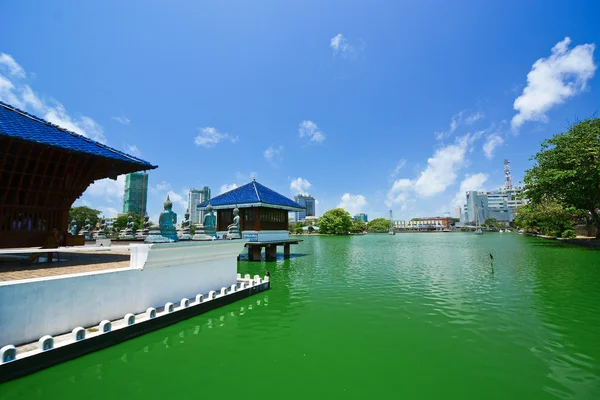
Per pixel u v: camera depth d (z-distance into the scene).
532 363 6.57
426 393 5.41
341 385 5.72
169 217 9.98
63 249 7.31
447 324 9.26
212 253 11.34
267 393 5.43
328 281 16.92
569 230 45.66
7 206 9.43
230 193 27.80
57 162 10.33
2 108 9.59
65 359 6.11
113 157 10.40
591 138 31.78
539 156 36.84
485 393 5.38
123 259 10.98
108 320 7.58
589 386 5.58
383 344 7.75
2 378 5.25
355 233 116.62
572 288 14.09
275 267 22.97
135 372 6.23
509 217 159.50
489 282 15.95
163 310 9.00
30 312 6.27
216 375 6.13
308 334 8.52
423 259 27.81
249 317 10.09
